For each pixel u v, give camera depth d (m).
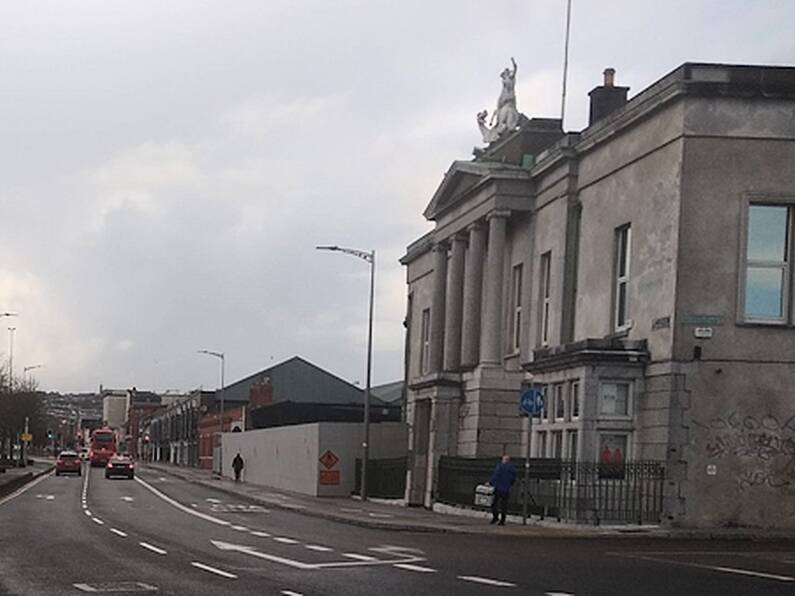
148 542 22.69
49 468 92.31
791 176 27.06
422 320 53.88
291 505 39.31
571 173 34.38
